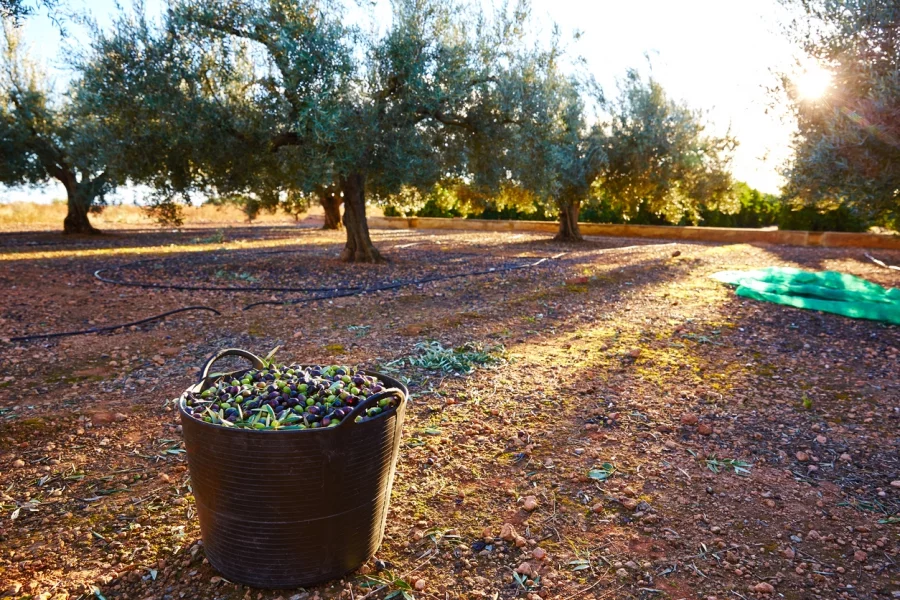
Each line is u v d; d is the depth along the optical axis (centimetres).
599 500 306
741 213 2255
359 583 243
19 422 391
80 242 1880
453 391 463
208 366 274
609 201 2045
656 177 1803
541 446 370
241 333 655
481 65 1198
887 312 702
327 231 2578
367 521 246
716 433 390
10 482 325
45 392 464
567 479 328
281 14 1023
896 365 537
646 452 362
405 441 373
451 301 852
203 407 242
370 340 621
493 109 1209
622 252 1541
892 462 350
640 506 299
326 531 233
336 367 284
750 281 969
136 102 1004
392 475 258
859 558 257
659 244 1833
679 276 1092
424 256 1462
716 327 683
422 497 308
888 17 695
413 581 242
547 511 296
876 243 1695
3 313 743
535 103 1221
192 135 1014
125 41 991
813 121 815
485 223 2659
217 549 240
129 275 1100
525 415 418
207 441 224
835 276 977
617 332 660
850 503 304
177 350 588
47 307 786
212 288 940
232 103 1072
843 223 1873
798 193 848
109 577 244
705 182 1888
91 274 1104
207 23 1008
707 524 285
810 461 352
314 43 988
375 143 1056
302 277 1091
